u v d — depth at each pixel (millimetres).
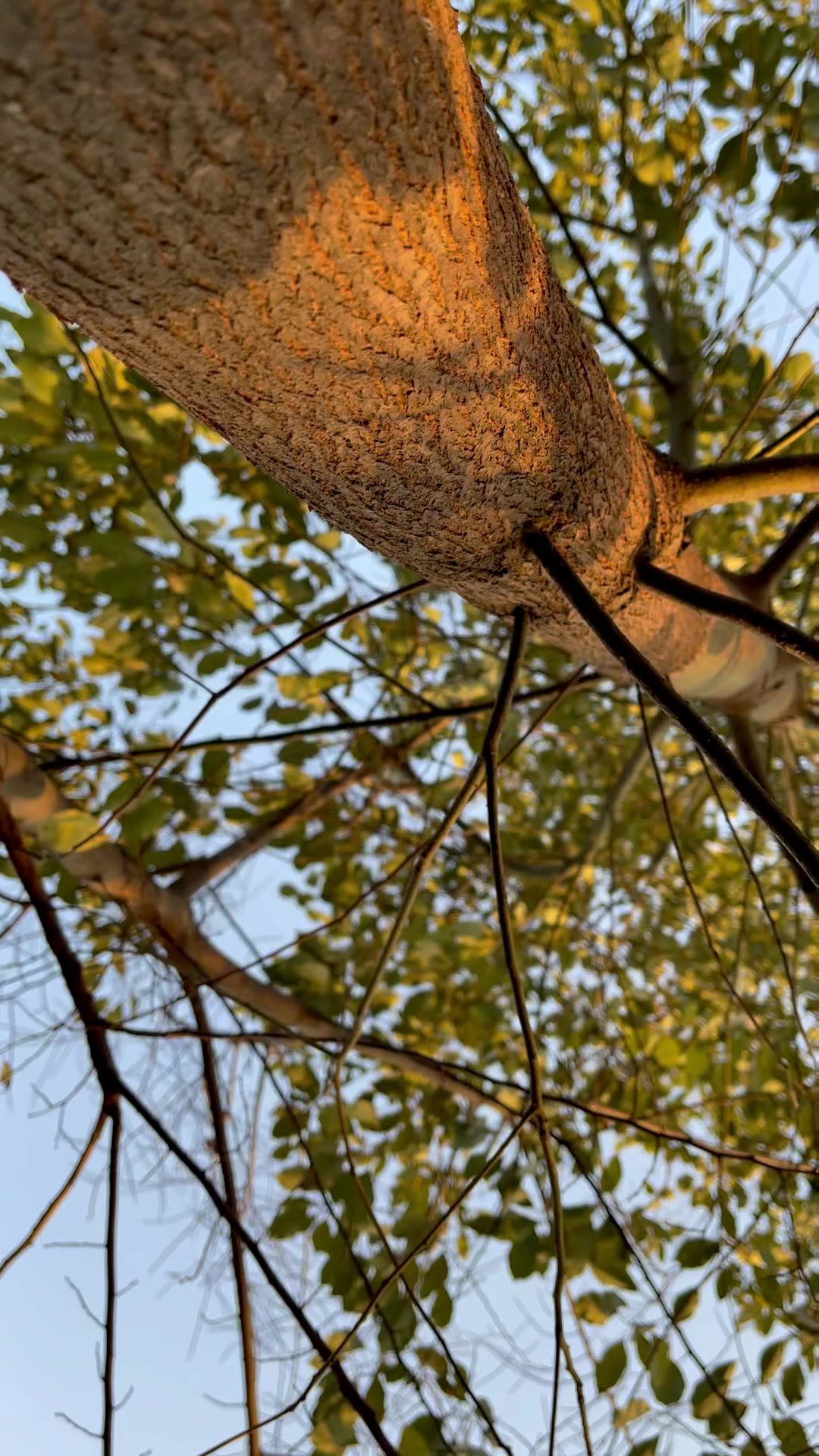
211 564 2229
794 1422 1780
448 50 650
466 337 813
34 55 495
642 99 2475
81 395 1847
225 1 510
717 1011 3168
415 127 642
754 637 1803
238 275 663
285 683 2250
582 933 3150
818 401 2494
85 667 2477
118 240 618
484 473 974
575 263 2807
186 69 527
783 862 3283
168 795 2154
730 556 3307
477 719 2818
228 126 565
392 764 2736
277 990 2439
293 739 2371
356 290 709
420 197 681
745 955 3035
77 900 2098
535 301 887
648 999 3029
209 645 2352
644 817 3363
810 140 2094
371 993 1404
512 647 1252
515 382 901
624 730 3988
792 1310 1999
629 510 1187
